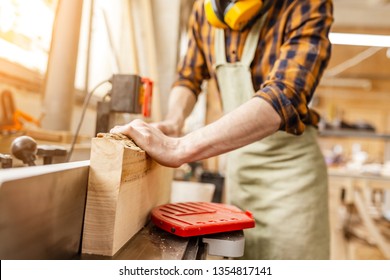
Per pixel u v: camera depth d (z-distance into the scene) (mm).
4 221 363
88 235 525
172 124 1035
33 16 1201
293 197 1046
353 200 2609
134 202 603
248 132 688
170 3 2385
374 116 5684
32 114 1248
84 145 1214
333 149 5199
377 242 2660
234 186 1158
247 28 1017
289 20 914
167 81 2395
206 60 1238
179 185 1493
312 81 790
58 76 1202
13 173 403
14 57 1117
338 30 5672
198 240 630
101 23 1752
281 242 1044
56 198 452
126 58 2031
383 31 5586
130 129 650
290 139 1058
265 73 1007
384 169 2666
